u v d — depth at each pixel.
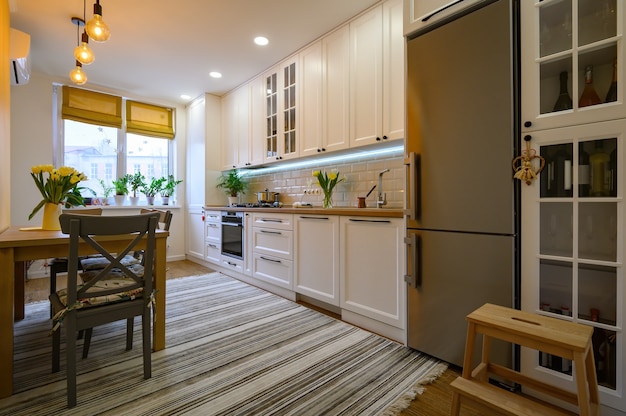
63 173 1.93
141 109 4.58
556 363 1.40
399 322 1.95
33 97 3.69
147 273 1.57
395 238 1.97
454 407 1.14
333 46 2.82
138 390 1.44
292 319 2.37
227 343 1.95
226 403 1.35
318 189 3.43
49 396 1.39
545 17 1.43
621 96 1.21
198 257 4.55
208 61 3.43
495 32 1.49
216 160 4.57
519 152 1.46
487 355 1.35
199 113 4.61
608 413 1.25
